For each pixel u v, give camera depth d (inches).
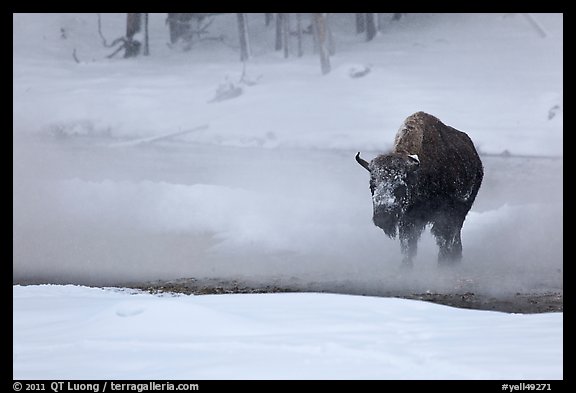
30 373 946.7
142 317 1162.6
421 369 932.0
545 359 962.1
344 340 1056.8
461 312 1269.7
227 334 1109.1
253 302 1322.6
